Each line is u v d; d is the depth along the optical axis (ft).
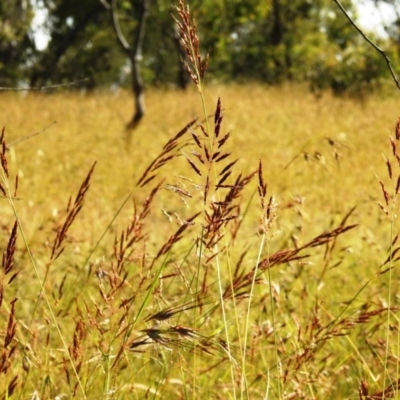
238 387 9.81
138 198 31.19
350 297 14.88
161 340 7.50
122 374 10.04
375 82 80.07
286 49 128.88
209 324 11.56
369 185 30.40
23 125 55.83
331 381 11.40
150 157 43.91
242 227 20.77
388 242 20.39
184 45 7.62
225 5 82.07
